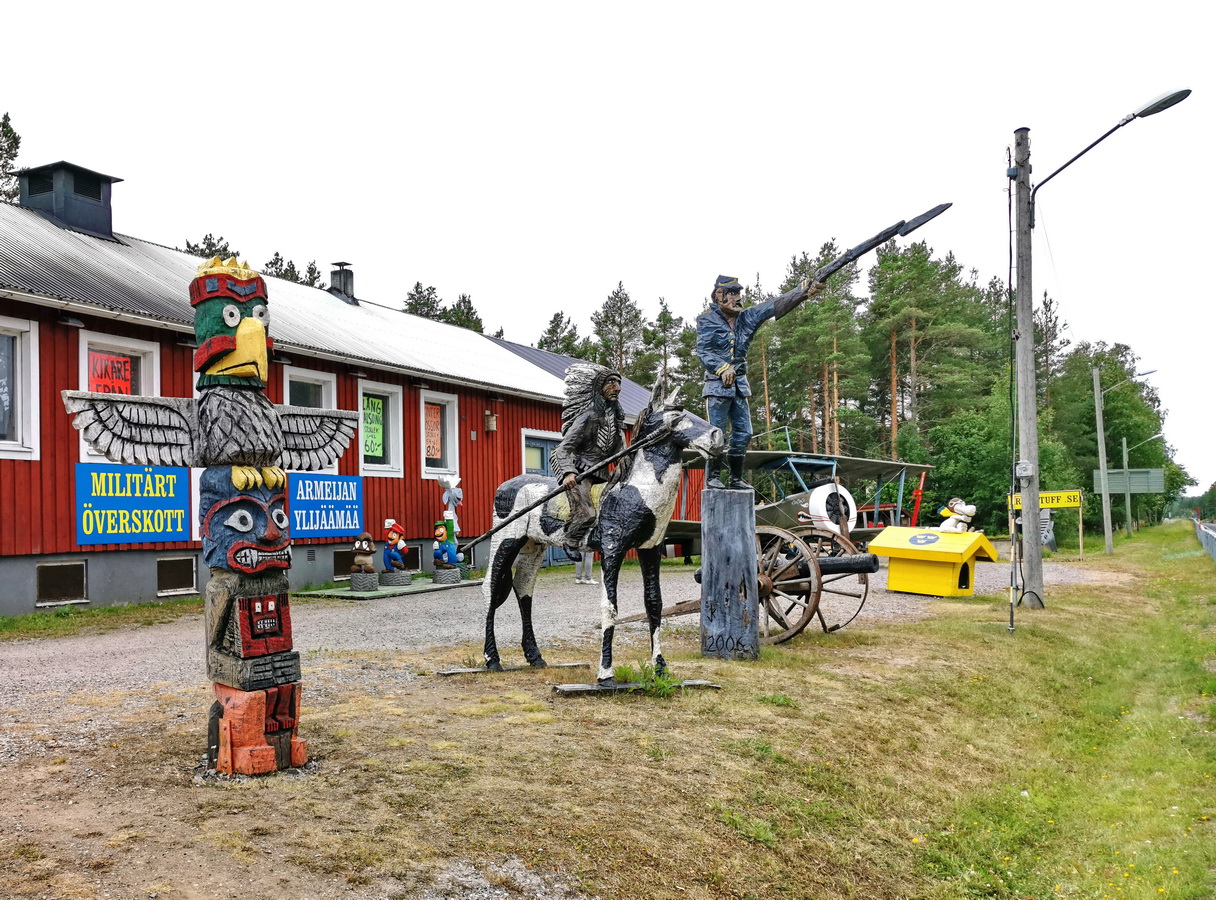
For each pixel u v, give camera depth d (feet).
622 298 161.17
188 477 44.98
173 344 44.19
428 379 60.39
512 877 12.35
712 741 19.24
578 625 36.29
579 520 23.27
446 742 17.70
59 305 37.60
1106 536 99.66
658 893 12.92
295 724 15.87
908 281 144.05
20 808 13.37
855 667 28.43
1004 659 32.12
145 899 10.64
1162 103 40.37
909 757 21.24
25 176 52.90
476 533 65.31
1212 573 65.67
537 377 77.61
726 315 29.66
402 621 37.06
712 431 23.22
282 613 15.81
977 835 18.28
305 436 17.11
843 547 35.86
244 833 12.70
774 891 14.06
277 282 70.64
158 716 19.21
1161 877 16.90
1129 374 204.54
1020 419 47.16
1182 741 25.26
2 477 37.42
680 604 31.96
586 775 16.42
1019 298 47.42
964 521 60.08
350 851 12.39
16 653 29.07
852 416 135.95
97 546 40.91
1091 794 21.49
